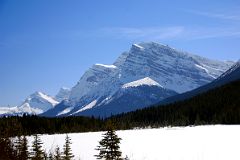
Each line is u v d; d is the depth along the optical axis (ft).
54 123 463.01
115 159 65.21
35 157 66.39
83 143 274.16
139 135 336.90
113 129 66.23
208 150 215.92
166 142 269.85
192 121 582.76
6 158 51.47
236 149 215.10
